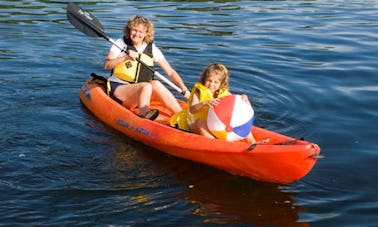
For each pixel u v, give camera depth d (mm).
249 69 11805
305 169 6637
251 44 13820
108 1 18562
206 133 7582
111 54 9266
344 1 20516
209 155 7227
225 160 7109
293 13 17812
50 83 10539
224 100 7395
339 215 6219
